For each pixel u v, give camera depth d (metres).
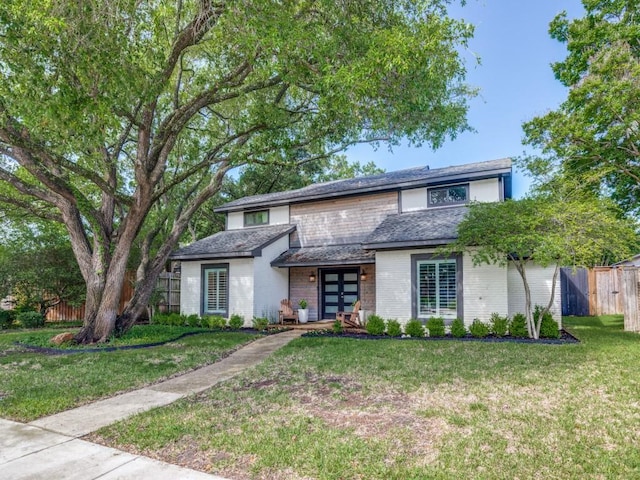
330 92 8.47
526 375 6.61
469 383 6.23
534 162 13.35
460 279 11.64
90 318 11.30
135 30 8.02
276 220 17.88
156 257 13.16
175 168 15.77
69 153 10.85
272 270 16.08
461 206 13.81
